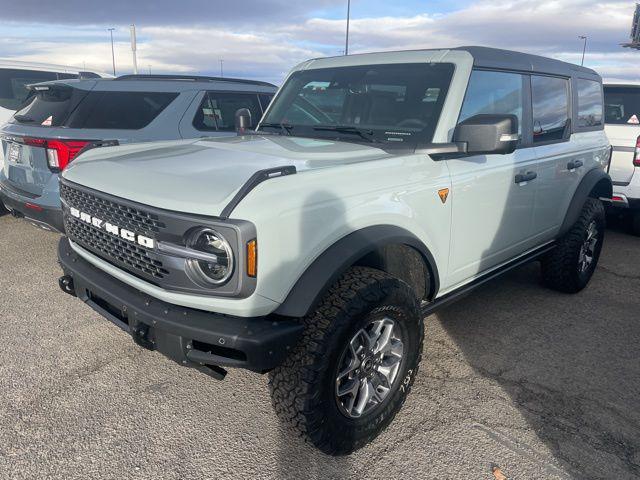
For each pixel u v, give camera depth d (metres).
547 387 3.36
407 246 2.89
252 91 6.33
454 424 2.96
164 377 3.35
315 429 2.45
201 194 2.27
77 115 4.97
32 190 4.89
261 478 2.53
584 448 2.79
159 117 5.47
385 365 2.78
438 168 3.02
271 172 2.27
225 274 2.19
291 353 2.38
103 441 2.74
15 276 4.98
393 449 2.76
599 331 4.19
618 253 6.41
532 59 4.04
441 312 4.48
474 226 3.36
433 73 3.33
